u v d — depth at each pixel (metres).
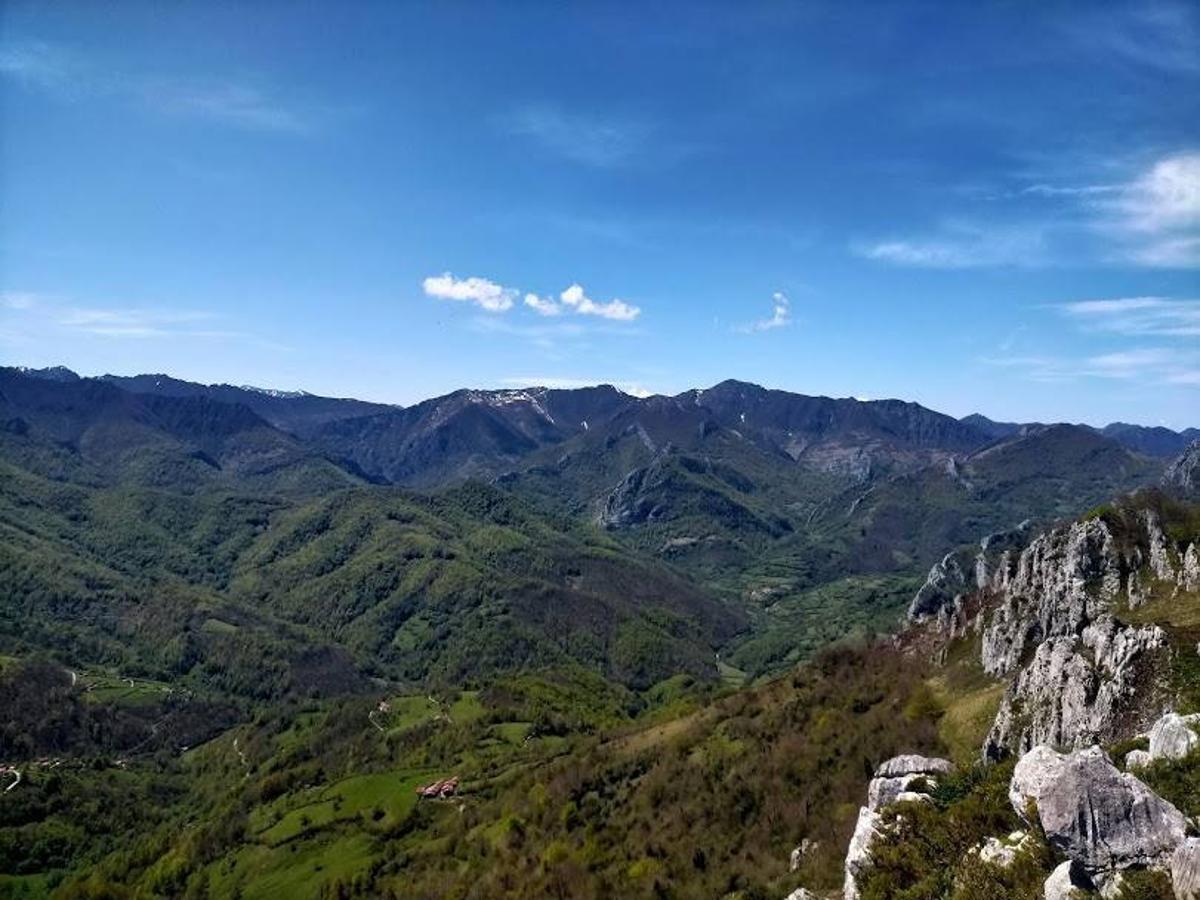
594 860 104.81
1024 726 72.44
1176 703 57.06
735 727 127.00
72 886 181.62
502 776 175.75
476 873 123.50
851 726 105.62
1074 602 89.31
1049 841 33.69
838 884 62.00
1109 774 33.62
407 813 165.62
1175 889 29.19
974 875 35.78
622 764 135.62
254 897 151.38
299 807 186.75
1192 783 36.91
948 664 112.06
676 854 95.06
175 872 173.25
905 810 45.19
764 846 87.81
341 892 139.88
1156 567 90.75
